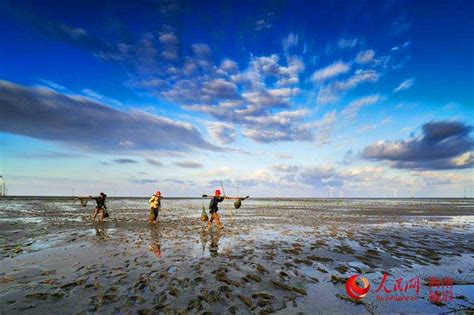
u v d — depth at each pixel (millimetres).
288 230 18984
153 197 22562
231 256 11070
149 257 10812
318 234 17312
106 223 22516
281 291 7363
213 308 6184
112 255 11133
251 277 8383
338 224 23203
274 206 59812
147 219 25875
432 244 14453
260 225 21891
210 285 7629
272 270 9234
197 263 9953
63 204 58188
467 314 6195
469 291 7656
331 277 8664
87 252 11680
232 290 7305
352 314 6078
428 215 34844
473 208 55906
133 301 6516
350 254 11836
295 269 9469
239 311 6074
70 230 18422
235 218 28078
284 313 6051
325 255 11578
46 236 15867
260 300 6703
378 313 6180
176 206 55219
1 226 20516
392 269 9688
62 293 6992
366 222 25188
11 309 6109
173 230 18484
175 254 11344
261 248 12727
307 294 7191
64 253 11492
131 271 8906
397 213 38344
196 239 14961
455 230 20156
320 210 44281
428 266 10133
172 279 8109
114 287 7422
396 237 16484
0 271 8961
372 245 13898
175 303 6414
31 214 31688
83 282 7824
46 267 9398
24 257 10805
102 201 24359
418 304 6699
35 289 7305
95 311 5988
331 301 6770
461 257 11594
